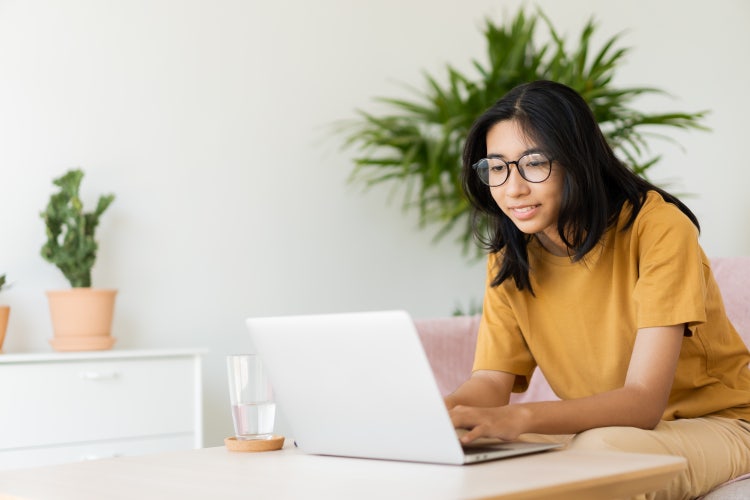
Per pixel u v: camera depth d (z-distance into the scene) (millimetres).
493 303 1877
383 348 1240
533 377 2682
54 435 2680
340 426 1352
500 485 1041
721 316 1733
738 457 1570
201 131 3480
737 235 4367
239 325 3523
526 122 1588
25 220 3111
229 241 3516
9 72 3107
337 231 3768
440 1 4098
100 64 3281
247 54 3598
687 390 1719
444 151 3604
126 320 3275
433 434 1228
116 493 1113
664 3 4367
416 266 3959
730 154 4387
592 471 1111
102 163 3266
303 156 3703
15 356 2611
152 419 2855
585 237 1646
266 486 1123
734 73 4410
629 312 1688
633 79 4293
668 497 1444
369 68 3891
